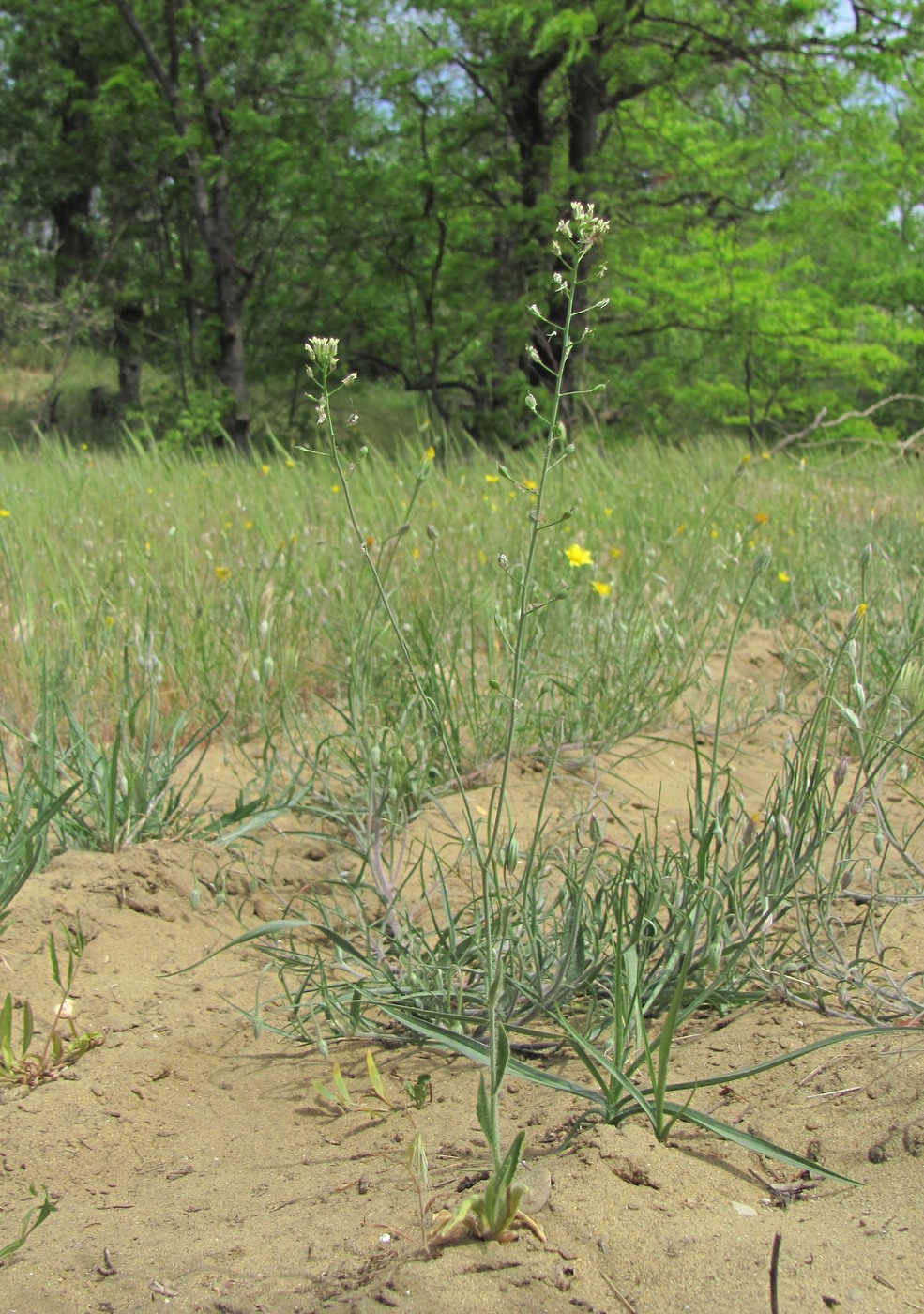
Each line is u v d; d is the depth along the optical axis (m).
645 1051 1.94
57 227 24.31
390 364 19.81
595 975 2.39
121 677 4.18
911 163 19.14
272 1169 2.08
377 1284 1.62
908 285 21.45
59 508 6.54
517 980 2.50
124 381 22.92
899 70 16.41
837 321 19.17
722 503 6.72
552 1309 1.53
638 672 4.35
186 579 5.17
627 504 6.74
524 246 16.61
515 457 8.73
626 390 18.28
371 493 6.44
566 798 3.78
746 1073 1.92
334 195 18.44
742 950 2.42
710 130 20.53
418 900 3.16
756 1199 1.76
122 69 17.98
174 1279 1.74
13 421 21.42
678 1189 1.76
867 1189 1.73
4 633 4.50
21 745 3.73
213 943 2.94
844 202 19.31
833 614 5.64
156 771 3.50
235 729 4.30
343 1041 2.60
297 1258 1.74
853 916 2.80
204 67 18.16
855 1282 1.51
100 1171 2.14
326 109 19.75
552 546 5.28
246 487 7.54
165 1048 2.50
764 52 16.91
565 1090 2.02
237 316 18.62
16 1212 2.01
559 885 3.09
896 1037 2.15
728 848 2.79
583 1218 1.69
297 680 4.47
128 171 20.42
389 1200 1.86
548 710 4.18
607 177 16.56
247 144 18.89
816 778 2.59
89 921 2.88
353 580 4.77
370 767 3.10
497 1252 1.65
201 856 3.21
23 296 20.77
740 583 5.67
